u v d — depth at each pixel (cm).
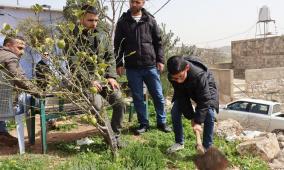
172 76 404
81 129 553
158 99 523
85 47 397
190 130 552
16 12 1443
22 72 416
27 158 414
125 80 561
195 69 415
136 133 515
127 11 502
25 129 562
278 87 1501
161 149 467
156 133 522
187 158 447
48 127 557
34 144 471
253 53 2111
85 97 379
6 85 411
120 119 441
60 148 452
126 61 503
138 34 495
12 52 421
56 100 508
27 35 379
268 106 1076
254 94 1488
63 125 558
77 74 404
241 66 2178
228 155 482
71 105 507
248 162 462
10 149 454
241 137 562
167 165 426
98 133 518
